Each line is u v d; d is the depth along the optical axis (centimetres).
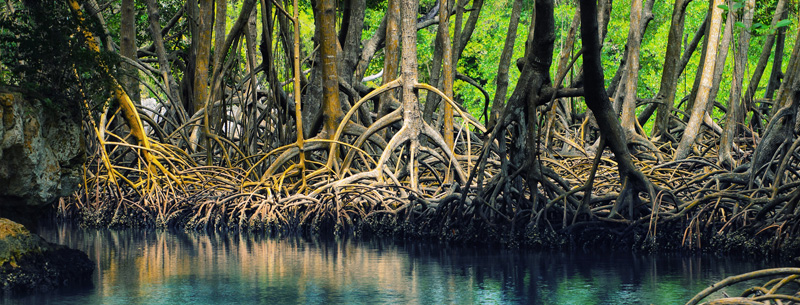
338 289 1035
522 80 1511
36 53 1077
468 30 2716
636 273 1148
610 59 4038
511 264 1249
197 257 1345
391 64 2152
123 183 2075
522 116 1522
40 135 1016
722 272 1148
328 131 1933
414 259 1312
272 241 1595
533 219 1484
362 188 1730
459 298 972
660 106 2647
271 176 1867
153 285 1062
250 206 1838
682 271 1162
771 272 693
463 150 2480
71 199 2078
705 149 2197
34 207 1062
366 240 1612
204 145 2311
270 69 2112
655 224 1382
